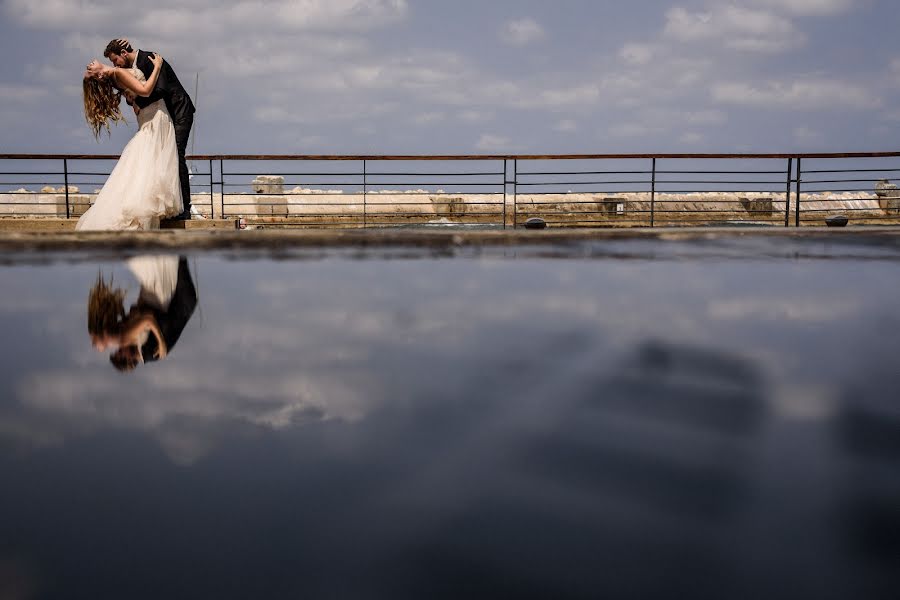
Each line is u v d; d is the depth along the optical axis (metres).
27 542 0.45
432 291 1.79
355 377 0.91
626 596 0.39
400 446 0.64
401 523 0.48
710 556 0.44
